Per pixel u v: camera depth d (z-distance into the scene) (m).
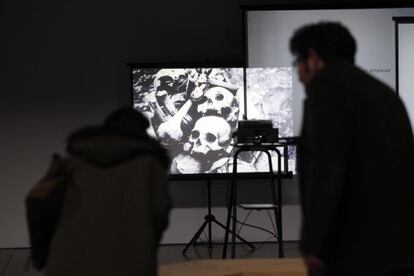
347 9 6.17
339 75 2.09
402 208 2.04
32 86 6.55
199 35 6.52
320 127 2.02
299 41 2.24
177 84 6.25
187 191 6.62
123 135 2.66
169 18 6.52
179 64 6.24
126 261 2.49
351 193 2.05
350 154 2.03
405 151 2.12
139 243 2.51
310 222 1.99
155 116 6.26
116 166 2.62
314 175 2.00
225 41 6.52
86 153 2.62
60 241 2.54
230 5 6.51
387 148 2.06
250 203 6.58
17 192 6.61
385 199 2.03
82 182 2.60
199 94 6.25
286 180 6.56
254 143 5.12
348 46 2.21
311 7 6.16
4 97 6.56
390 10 6.17
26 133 6.58
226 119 6.24
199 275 3.95
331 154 1.99
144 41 6.53
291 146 6.22
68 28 6.52
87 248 2.51
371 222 2.02
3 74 6.54
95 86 6.55
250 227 6.60
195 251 6.29
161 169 2.67
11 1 6.50
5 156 6.60
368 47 6.19
